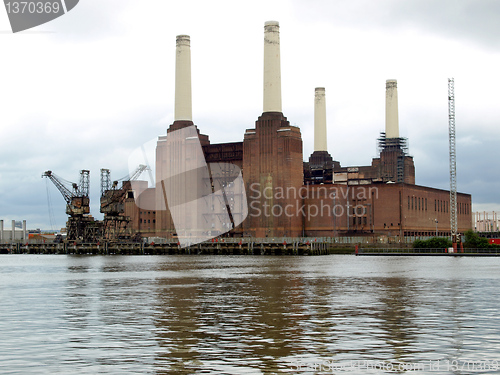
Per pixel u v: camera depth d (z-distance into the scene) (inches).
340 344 1263.5
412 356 1155.3
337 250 6899.6
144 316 1664.6
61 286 2672.2
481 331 1401.3
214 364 1101.7
